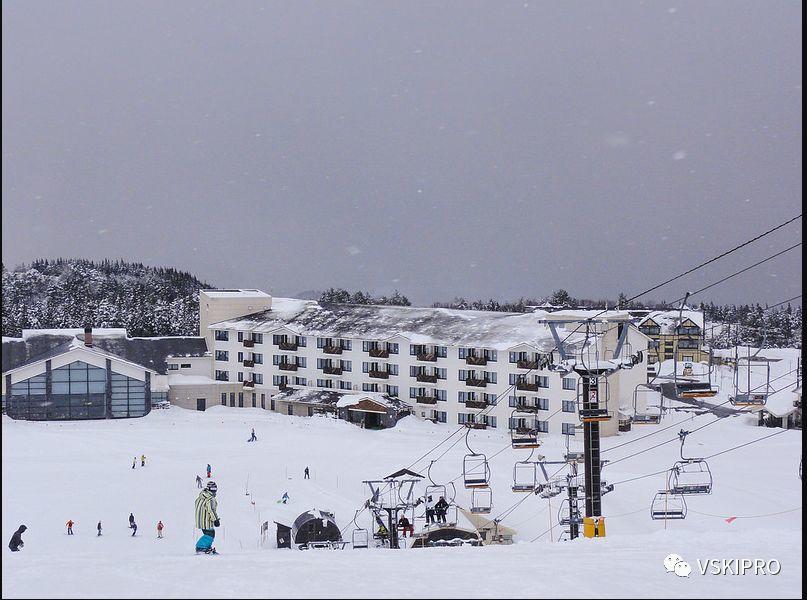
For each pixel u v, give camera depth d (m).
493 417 99.50
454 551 15.79
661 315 145.62
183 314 173.25
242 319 118.50
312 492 68.44
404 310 115.69
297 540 52.22
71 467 78.19
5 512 61.66
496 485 69.38
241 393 115.69
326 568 12.55
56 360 101.56
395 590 10.59
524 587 10.73
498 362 98.88
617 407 93.62
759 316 175.62
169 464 80.19
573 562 13.22
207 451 86.44
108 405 103.44
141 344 115.94
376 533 51.97
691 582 11.12
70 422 100.81
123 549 51.84
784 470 74.06
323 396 108.50
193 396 112.44
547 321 36.28
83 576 11.87
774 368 135.12
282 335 114.38
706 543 16.70
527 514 61.31
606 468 75.62
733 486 67.56
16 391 100.44
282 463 80.38
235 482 72.81
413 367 105.88
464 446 88.00
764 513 59.19
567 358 35.22
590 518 32.59
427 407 104.44
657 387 113.31
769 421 96.81
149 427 98.81
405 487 68.75
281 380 114.12
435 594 10.31
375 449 87.19
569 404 92.75
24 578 11.76
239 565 12.93
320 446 88.94
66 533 56.53
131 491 69.44
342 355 111.06
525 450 85.56
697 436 91.25
